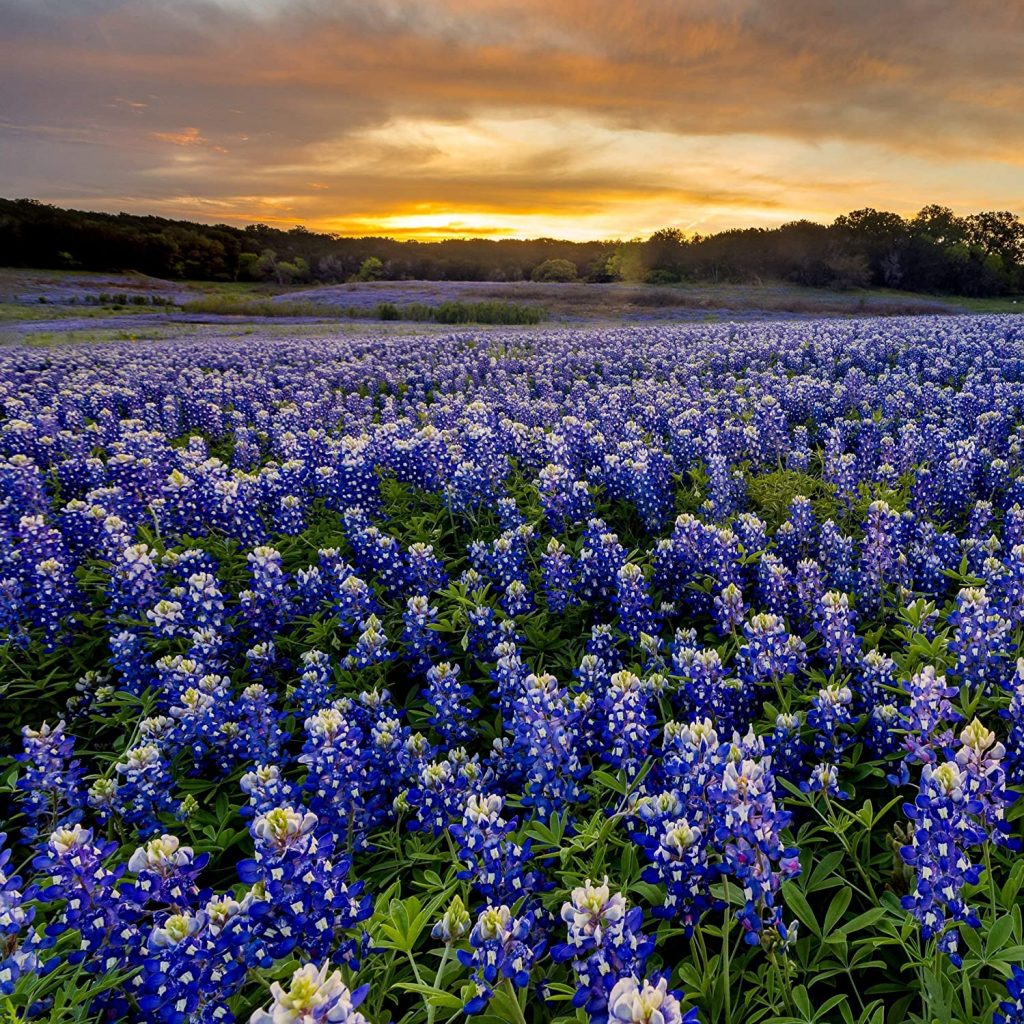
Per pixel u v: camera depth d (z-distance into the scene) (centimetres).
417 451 962
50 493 1129
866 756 429
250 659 561
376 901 313
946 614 536
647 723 393
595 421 1236
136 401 1758
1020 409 1293
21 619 653
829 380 1833
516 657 477
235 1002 284
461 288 7856
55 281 9781
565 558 619
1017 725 358
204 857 295
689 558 619
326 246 15750
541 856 343
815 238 10638
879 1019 269
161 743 451
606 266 11625
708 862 306
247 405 1691
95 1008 304
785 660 436
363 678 548
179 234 13125
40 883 362
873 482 926
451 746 456
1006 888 299
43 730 432
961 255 9475
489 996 249
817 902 355
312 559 800
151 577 644
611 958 237
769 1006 277
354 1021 204
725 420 1248
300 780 410
